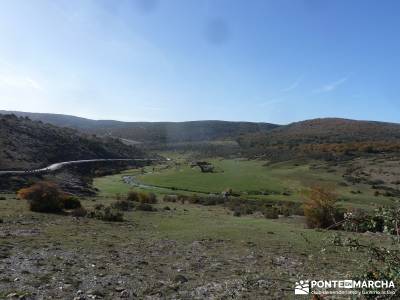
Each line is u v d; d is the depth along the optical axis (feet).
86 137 523.70
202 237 88.17
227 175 344.69
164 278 51.70
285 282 50.96
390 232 21.77
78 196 189.37
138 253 67.41
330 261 64.85
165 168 432.25
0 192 176.76
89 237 79.87
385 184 276.00
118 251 67.67
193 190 268.82
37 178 222.48
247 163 458.50
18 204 127.34
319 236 93.09
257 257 68.49
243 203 207.10
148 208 146.30
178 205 181.06
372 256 22.49
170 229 100.89
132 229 97.19
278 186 287.69
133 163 479.00
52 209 117.08
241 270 58.23
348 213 23.24
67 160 368.89
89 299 40.63
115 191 239.91
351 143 467.11
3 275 47.26
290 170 363.56
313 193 117.80
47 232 81.97
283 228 109.81
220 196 240.12
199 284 49.37
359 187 269.23
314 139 587.27
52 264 54.44
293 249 76.64
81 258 59.72
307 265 61.82
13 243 67.05
